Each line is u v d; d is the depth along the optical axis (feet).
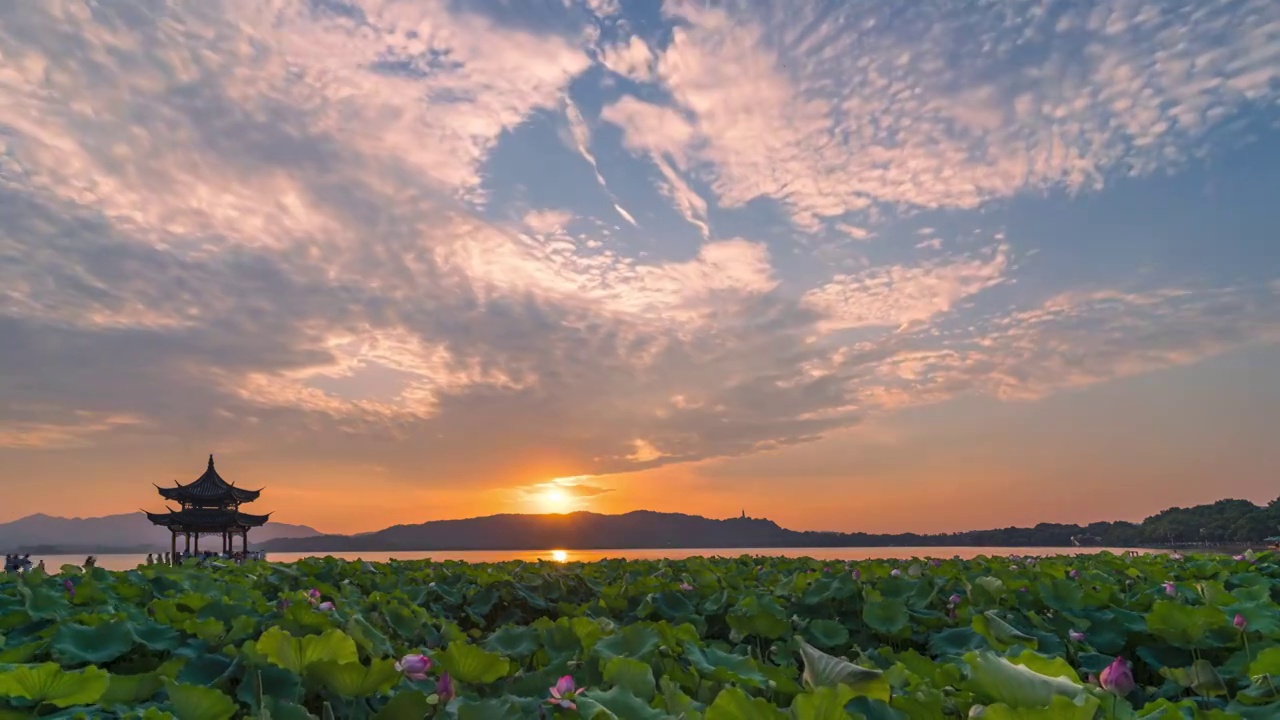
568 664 15.39
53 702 10.92
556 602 35.68
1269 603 20.54
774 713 9.11
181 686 11.53
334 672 13.00
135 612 18.86
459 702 12.02
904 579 27.68
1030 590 24.22
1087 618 21.16
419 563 45.29
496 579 35.68
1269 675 14.14
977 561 40.22
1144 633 19.69
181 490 136.15
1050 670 10.50
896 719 10.36
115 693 12.03
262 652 13.46
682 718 10.60
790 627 21.20
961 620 22.43
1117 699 10.19
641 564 43.24
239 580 30.07
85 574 26.91
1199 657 18.26
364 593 32.27
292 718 12.12
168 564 36.52
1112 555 41.11
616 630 19.35
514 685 14.76
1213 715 10.66
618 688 11.84
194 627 16.49
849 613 26.48
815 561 43.55
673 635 16.85
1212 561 38.22
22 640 16.93
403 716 12.12
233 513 136.67
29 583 25.39
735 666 14.40
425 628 23.40
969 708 10.66
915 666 14.55
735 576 32.53
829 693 9.08
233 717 13.38
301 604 16.92
